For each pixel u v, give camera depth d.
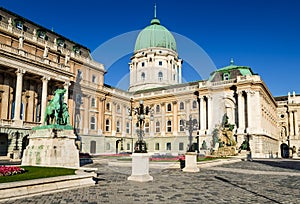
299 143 72.25
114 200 9.35
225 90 54.16
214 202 9.41
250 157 44.09
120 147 34.25
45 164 16.83
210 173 19.23
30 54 38.22
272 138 61.09
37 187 10.04
